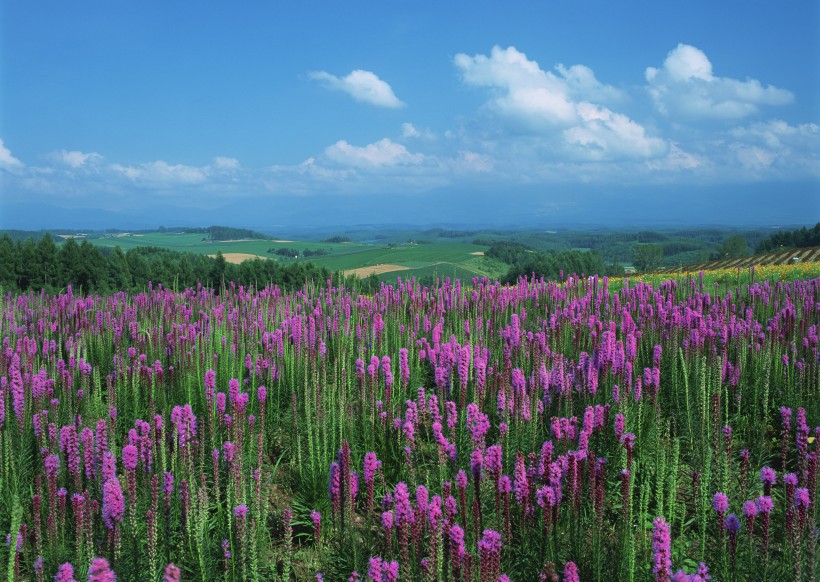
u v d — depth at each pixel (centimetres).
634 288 1672
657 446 695
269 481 688
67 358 1190
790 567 525
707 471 625
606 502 669
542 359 926
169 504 584
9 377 841
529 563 557
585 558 556
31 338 1258
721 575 542
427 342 1152
